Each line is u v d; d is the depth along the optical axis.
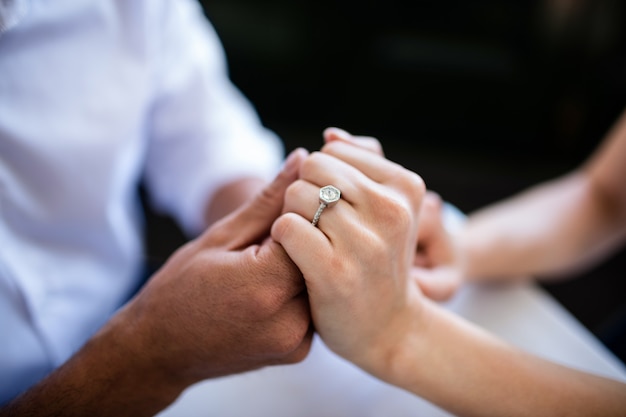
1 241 0.38
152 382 0.35
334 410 0.42
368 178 0.34
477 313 0.49
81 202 0.42
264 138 0.58
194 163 0.51
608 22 1.20
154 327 0.33
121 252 0.48
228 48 1.33
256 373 0.44
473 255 0.50
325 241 0.31
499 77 1.33
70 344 0.43
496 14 1.27
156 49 0.46
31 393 0.34
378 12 1.29
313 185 0.33
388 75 1.37
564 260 0.52
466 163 1.37
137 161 0.48
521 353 0.37
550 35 1.25
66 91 0.41
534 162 1.38
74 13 0.40
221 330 0.33
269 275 0.32
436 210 0.45
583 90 1.29
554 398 0.35
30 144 0.39
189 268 0.33
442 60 1.34
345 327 0.34
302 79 1.38
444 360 0.36
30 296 0.39
